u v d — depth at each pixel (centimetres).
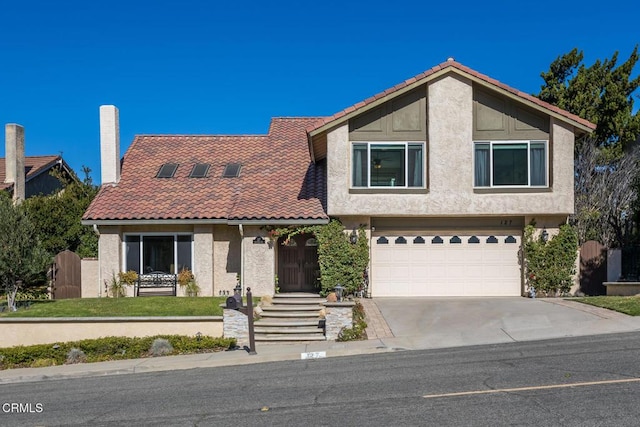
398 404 899
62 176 3456
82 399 1075
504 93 2023
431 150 2041
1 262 1770
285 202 2152
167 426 856
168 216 2106
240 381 1150
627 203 2655
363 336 1572
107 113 2350
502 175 2056
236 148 2591
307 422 833
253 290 2072
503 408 847
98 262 2184
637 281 2111
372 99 2027
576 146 2816
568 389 930
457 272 2128
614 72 3109
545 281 2067
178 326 1633
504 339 1456
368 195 2047
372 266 2130
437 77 2047
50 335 1628
